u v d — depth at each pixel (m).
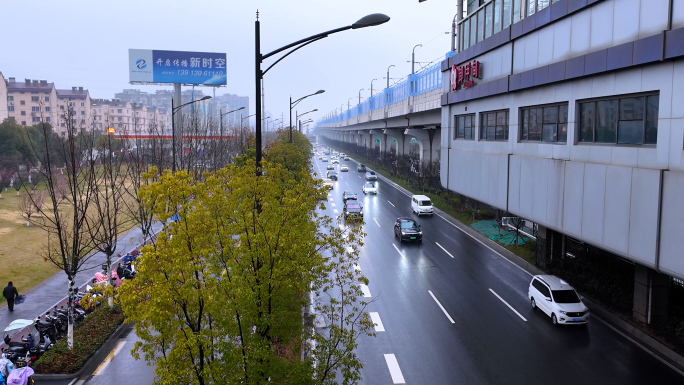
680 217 13.40
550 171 20.58
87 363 16.28
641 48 15.09
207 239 9.02
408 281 25.44
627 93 16.19
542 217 21.30
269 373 9.26
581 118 19.20
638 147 15.69
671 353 16.70
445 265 28.38
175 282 8.63
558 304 19.52
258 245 9.73
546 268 26.00
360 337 18.64
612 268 22.75
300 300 10.41
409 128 62.56
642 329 18.42
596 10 17.61
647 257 14.72
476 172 29.08
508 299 22.70
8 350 15.72
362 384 15.23
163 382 8.27
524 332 18.98
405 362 16.67
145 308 8.39
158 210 8.99
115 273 23.91
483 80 28.17
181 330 8.67
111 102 114.88
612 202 16.45
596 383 15.04
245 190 10.52
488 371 15.97
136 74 71.44
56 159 41.75
